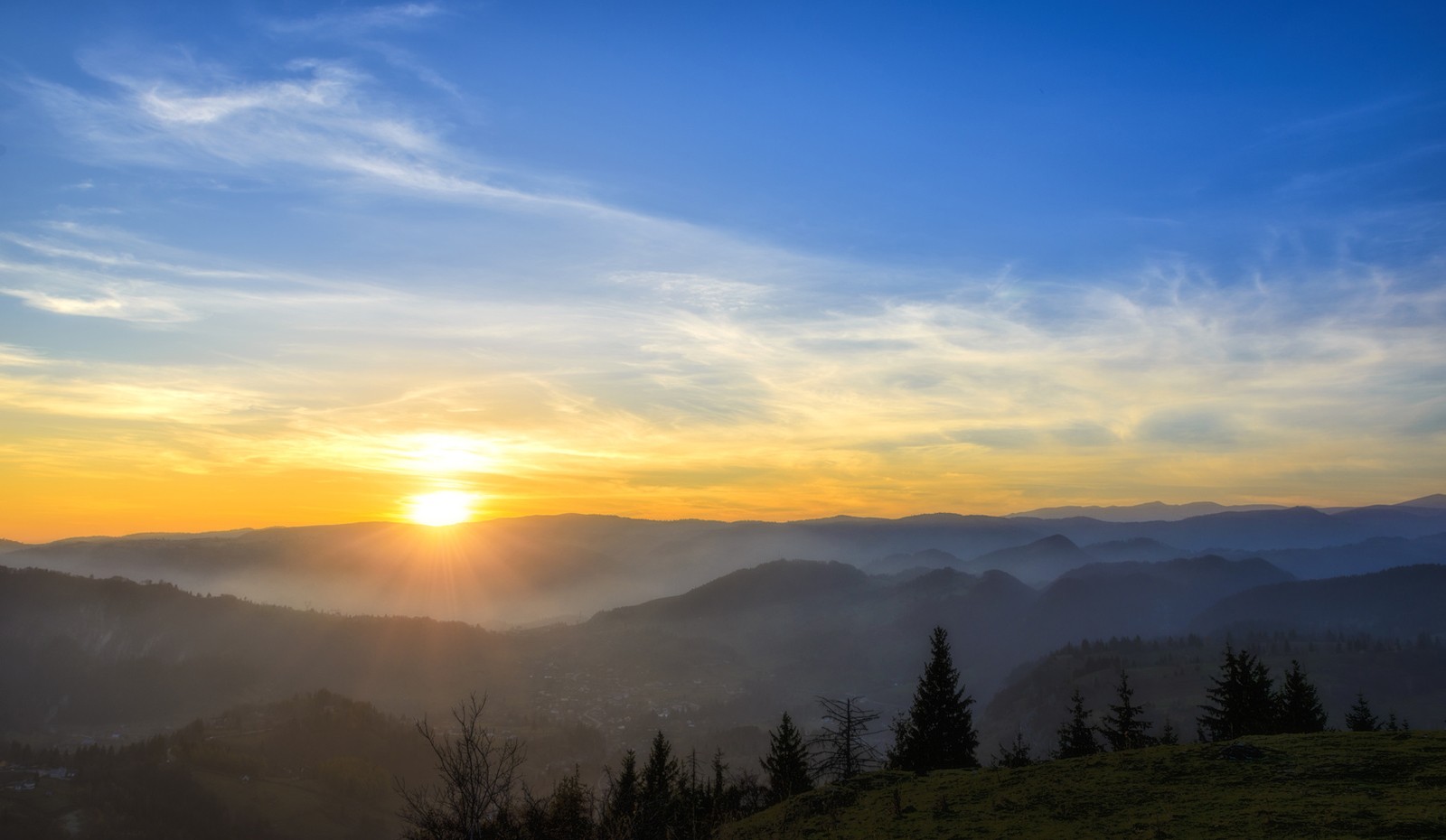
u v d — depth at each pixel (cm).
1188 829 2022
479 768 2070
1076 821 2292
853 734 4475
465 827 1994
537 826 2605
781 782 5344
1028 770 3097
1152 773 2630
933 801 2892
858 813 3039
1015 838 2248
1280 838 1852
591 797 3291
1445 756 2339
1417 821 1812
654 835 3119
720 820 3803
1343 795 2111
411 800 2134
